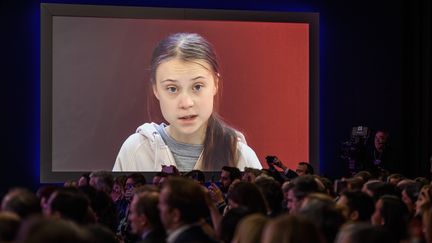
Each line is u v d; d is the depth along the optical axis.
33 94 12.56
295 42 12.88
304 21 12.88
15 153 12.52
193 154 12.61
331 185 7.70
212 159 12.62
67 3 12.55
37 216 2.79
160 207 4.43
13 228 3.40
